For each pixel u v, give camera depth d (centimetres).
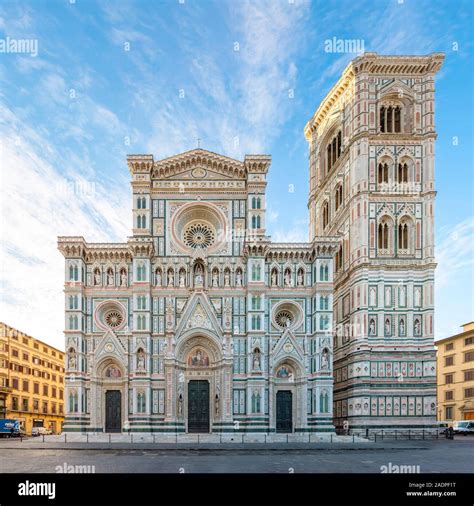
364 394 8069
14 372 12519
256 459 4681
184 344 8031
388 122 9081
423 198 8669
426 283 8394
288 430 7900
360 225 8562
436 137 8781
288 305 8225
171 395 7744
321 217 10931
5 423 10194
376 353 8206
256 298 8019
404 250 8581
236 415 7812
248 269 8075
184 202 8525
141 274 8019
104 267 8175
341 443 6688
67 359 7725
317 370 7850
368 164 8738
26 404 13075
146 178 8388
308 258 8325
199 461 4497
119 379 7931
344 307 9150
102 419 7838
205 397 7994
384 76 9038
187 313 8012
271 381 7875
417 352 8225
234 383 7894
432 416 8056
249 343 7875
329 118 10462
